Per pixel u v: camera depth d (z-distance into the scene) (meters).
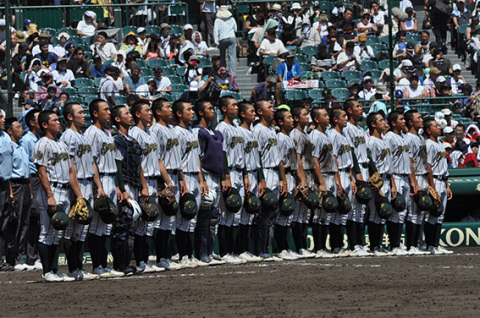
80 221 14.25
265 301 11.05
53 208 14.25
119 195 15.33
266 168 18.03
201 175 16.91
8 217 17.61
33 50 28.56
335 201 18.39
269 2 33.66
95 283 14.00
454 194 20.95
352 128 19.02
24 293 12.90
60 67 27.08
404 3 34.94
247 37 32.97
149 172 16.06
